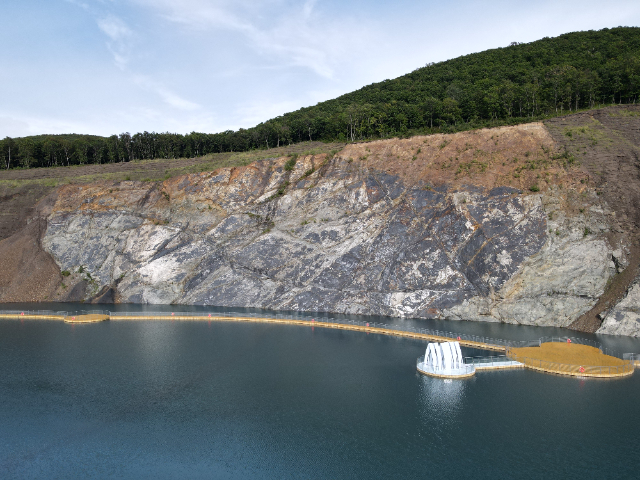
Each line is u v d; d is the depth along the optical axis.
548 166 82.19
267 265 89.31
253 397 46.88
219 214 97.50
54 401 45.97
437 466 34.88
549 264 72.38
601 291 69.62
